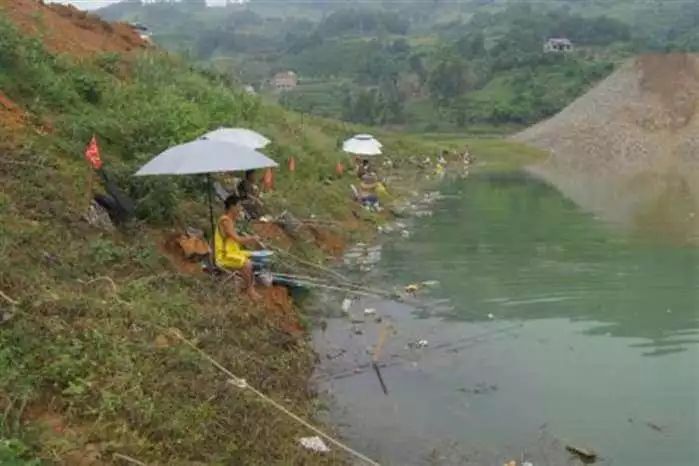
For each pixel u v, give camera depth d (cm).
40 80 1434
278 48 15900
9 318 742
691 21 14875
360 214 2072
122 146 1356
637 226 2039
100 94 1591
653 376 980
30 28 1888
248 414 749
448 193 2925
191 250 1151
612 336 1133
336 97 10350
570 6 19425
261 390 837
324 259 1568
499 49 11000
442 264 1584
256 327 1002
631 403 899
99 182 1175
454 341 1107
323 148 2861
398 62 11788
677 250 1702
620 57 10369
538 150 5325
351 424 838
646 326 1175
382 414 865
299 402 863
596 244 1786
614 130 5209
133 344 784
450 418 859
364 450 779
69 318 789
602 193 2900
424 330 1153
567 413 873
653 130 5038
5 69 1388
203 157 1001
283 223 1564
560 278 1460
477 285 1413
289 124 2994
